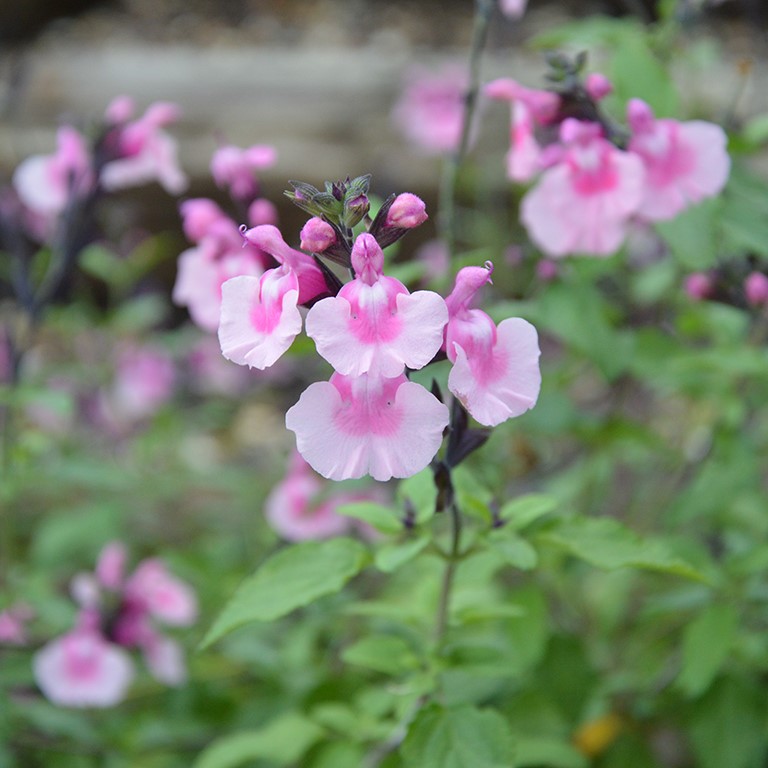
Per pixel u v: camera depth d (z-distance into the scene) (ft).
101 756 1.33
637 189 1.09
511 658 1.17
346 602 1.34
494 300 1.49
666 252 1.44
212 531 1.88
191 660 1.44
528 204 1.13
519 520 0.95
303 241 0.87
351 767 1.13
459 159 1.19
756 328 1.24
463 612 1.02
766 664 1.22
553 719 1.20
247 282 0.88
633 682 1.26
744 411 1.26
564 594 1.35
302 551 0.96
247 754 1.14
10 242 1.35
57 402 1.26
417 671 1.00
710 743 1.18
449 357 0.86
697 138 1.10
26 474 1.32
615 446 1.35
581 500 1.36
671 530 1.29
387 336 0.84
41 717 1.29
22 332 1.29
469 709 0.95
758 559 1.14
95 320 1.93
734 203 1.14
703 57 1.34
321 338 0.84
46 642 1.42
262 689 1.39
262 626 1.40
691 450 1.40
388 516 0.97
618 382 1.37
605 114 1.14
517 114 1.17
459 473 1.00
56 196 1.32
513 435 1.31
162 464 1.93
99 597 1.33
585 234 1.11
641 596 1.42
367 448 0.85
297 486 1.32
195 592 1.52
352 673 1.30
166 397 1.96
